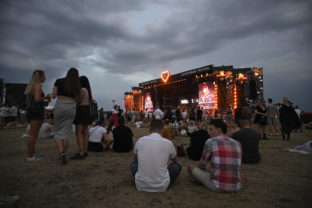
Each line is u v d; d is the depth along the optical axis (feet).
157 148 7.46
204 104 94.02
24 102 65.05
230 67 90.68
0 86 63.41
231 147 7.54
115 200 6.72
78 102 13.56
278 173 10.27
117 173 10.15
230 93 88.63
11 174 9.79
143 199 6.79
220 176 7.34
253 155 12.31
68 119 11.94
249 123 12.92
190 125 28.55
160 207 6.17
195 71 96.32
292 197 7.11
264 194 7.38
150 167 7.38
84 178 9.26
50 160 12.99
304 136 29.58
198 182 8.71
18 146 18.88
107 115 58.49
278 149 17.71
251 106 86.74
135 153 8.21
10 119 46.42
